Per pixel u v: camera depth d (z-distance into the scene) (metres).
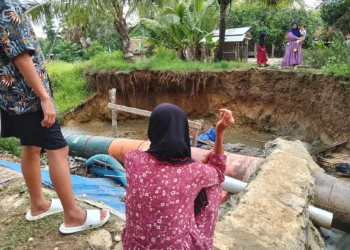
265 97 12.91
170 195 1.59
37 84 2.13
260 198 3.83
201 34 16.11
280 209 3.62
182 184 1.61
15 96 2.23
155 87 15.38
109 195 5.01
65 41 27.28
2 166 4.52
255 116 13.24
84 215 2.63
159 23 16.25
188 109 15.19
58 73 17.98
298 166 4.89
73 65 19.23
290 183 4.29
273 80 12.56
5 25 1.98
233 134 13.55
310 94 11.39
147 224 1.64
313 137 11.12
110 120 16.55
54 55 27.55
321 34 20.02
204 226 1.77
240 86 13.50
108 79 15.85
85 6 14.28
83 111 16.50
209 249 1.76
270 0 14.38
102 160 6.79
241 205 3.68
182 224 1.65
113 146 7.96
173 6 16.61
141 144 7.66
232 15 26.61
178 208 1.62
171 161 1.63
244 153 9.66
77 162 7.99
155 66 15.15
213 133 10.13
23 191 3.32
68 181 2.47
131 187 1.67
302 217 3.58
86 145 8.28
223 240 2.99
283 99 12.43
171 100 15.40
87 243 2.50
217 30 23.88
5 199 3.21
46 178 4.71
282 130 12.41
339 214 4.77
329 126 10.34
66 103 16.69
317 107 10.99
